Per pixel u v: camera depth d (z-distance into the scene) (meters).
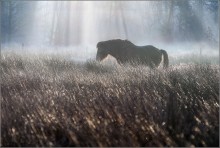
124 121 15.89
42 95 19.78
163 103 18.03
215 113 16.75
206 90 21.17
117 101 18.42
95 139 14.56
